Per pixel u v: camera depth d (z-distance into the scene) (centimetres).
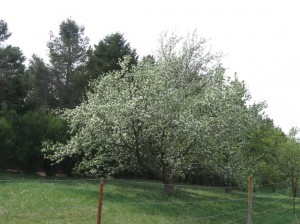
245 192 3153
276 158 2930
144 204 1545
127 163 2142
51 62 5800
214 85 2191
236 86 2153
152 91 1783
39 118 2344
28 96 5181
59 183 1805
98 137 1841
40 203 1279
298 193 3122
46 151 2052
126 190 1914
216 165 2119
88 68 4750
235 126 2038
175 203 1702
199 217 1496
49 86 5512
